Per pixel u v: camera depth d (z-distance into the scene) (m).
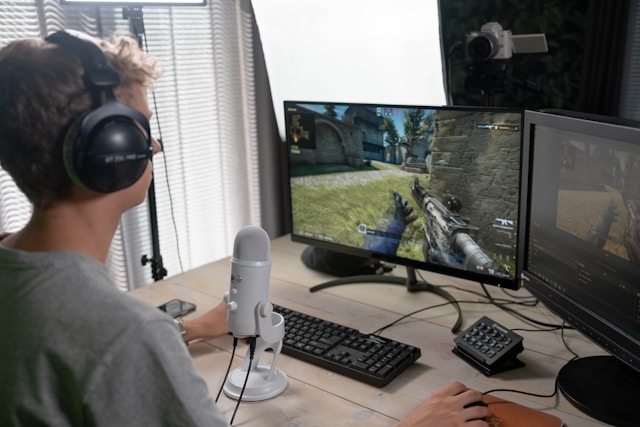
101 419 0.61
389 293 1.56
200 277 1.70
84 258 0.67
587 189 1.08
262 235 1.09
